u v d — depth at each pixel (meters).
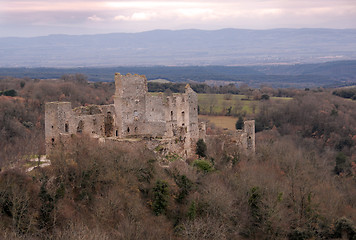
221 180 84.12
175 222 70.44
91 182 68.75
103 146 76.44
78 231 56.75
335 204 86.94
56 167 68.31
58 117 76.00
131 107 84.94
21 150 87.62
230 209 74.69
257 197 77.88
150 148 81.81
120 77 83.38
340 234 78.62
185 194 75.62
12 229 56.69
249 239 74.31
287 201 83.50
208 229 67.62
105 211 64.50
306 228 77.12
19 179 63.56
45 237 57.00
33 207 61.19
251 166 93.75
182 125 90.44
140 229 63.34
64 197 64.44
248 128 103.69
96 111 84.62
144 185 73.31
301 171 98.94
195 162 85.69
